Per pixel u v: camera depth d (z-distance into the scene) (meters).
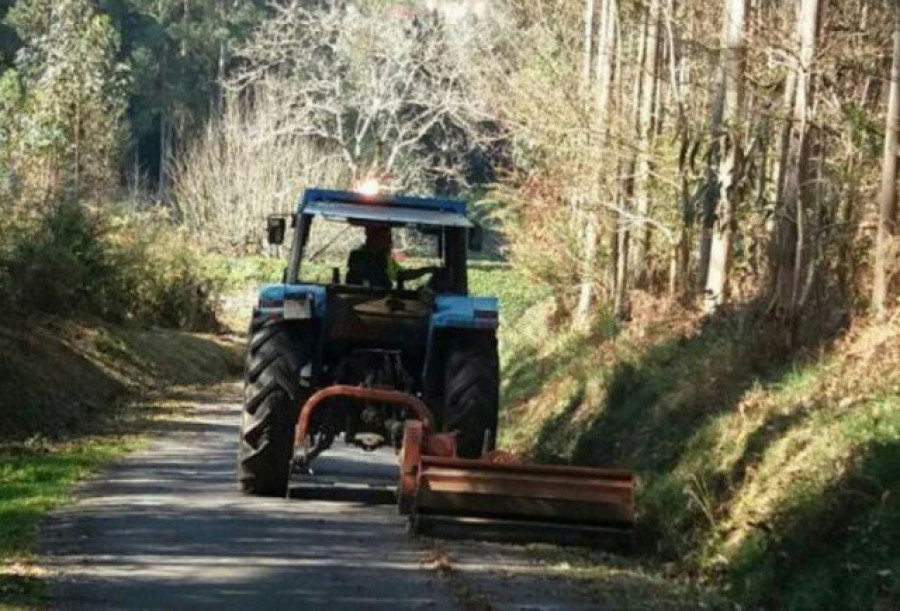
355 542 15.05
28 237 37.44
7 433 26.31
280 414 18.25
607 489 15.43
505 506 15.37
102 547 14.28
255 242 76.44
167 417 31.92
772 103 21.14
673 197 27.03
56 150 50.19
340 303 18.56
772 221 21.53
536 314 44.66
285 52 85.44
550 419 26.16
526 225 37.56
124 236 50.41
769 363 18.61
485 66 41.41
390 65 82.44
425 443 16.44
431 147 83.00
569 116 30.73
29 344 32.66
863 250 18.95
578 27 36.28
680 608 12.48
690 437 17.77
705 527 15.16
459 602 12.09
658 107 27.50
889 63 20.56
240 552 14.21
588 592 12.91
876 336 16.62
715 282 23.56
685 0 26.94
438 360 18.78
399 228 19.66
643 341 24.98
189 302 54.75
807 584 12.42
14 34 78.69
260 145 77.75
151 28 93.19
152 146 96.75
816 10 19.47
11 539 14.63
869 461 13.26
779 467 14.98
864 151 19.38
